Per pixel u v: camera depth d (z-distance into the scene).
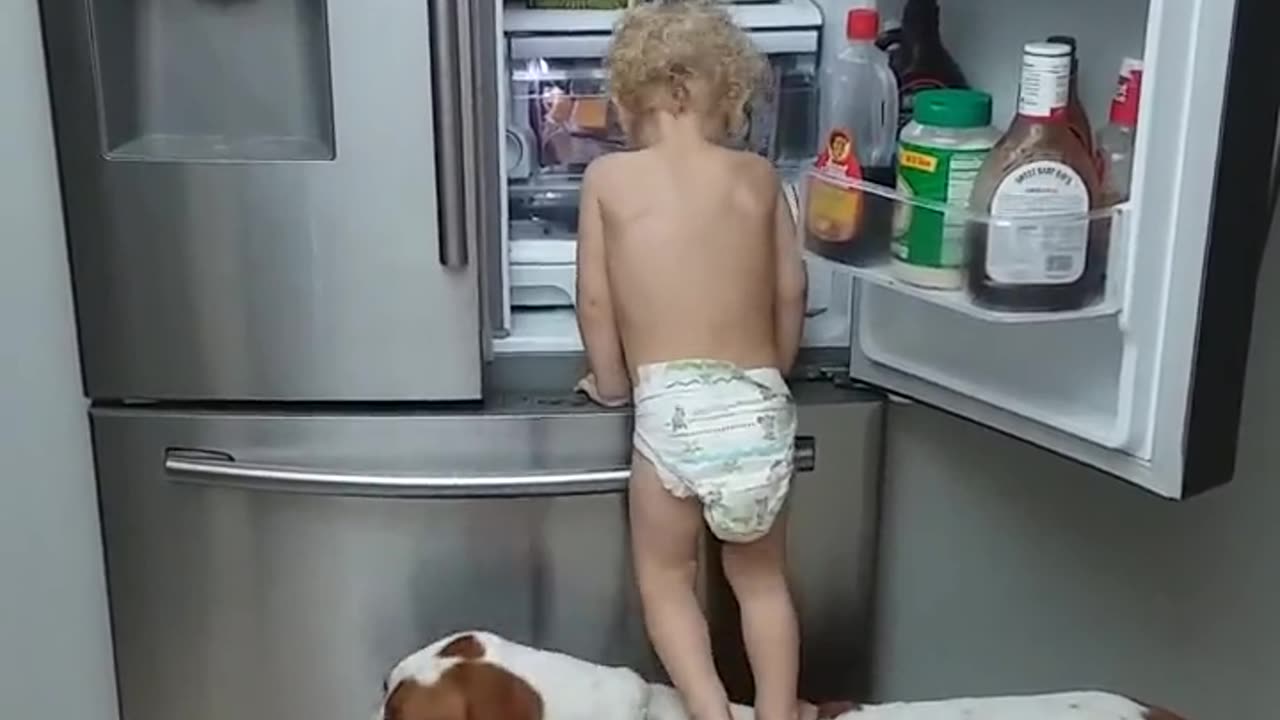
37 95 1.35
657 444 1.28
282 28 1.35
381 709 1.33
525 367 1.47
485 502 1.41
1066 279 1.17
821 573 1.48
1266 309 1.41
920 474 1.48
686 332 1.28
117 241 1.35
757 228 1.30
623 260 1.29
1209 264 1.11
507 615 1.45
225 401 1.41
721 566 1.42
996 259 1.17
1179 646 1.52
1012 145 1.18
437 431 1.39
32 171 1.38
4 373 1.43
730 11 1.44
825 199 1.30
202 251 1.35
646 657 1.47
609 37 1.49
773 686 1.33
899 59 1.44
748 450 1.26
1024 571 1.52
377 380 1.38
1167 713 1.32
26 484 1.47
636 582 1.41
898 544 1.51
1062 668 1.55
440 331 1.37
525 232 1.57
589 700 1.30
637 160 1.29
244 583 1.45
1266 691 1.54
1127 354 1.16
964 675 1.57
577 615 1.45
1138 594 1.51
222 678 1.49
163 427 1.41
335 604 1.45
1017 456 1.48
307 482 1.38
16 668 1.53
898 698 1.58
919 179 1.24
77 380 1.44
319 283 1.35
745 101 1.32
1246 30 1.06
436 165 1.31
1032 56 1.17
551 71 1.51
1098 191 1.19
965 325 1.35
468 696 1.28
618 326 1.33
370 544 1.42
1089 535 1.50
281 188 1.32
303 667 1.48
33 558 1.50
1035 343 1.29
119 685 1.51
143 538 1.45
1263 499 1.48
